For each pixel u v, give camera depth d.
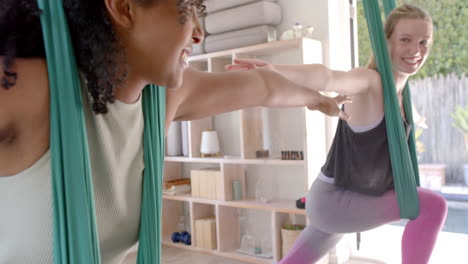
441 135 2.42
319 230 1.49
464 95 2.30
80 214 0.51
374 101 1.29
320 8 2.81
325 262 2.77
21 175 0.51
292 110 2.86
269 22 2.88
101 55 0.50
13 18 0.47
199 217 3.33
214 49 3.08
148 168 0.67
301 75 1.20
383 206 1.29
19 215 0.53
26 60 0.49
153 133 0.67
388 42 1.31
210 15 3.06
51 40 0.50
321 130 2.76
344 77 1.25
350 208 1.34
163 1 0.50
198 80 0.81
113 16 0.49
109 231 0.64
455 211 2.44
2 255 0.56
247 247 3.10
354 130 1.34
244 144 2.89
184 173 3.69
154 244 0.68
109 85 0.52
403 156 1.21
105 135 0.58
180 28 0.52
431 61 2.37
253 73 0.89
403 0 2.33
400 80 1.34
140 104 0.63
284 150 2.90
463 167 2.37
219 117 3.35
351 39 2.85
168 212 3.63
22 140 0.50
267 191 3.05
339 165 1.38
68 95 0.50
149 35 0.51
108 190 0.61
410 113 1.34
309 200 1.47
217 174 3.09
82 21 0.49
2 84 0.46
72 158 0.51
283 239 2.73
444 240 2.50
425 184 2.51
